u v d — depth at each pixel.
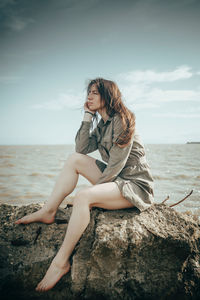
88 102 2.53
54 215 2.41
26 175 10.29
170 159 20.03
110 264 1.92
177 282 1.95
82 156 2.44
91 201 2.03
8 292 1.95
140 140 2.40
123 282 1.89
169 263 2.00
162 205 2.42
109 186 2.11
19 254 2.15
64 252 1.95
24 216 2.47
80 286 1.91
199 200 5.65
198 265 2.03
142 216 2.19
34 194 6.41
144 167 2.32
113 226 2.03
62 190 2.36
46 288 1.86
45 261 2.08
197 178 9.24
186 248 1.99
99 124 2.62
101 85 2.43
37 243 2.27
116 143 2.19
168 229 2.08
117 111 2.34
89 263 1.94
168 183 8.23
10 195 6.24
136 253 1.95
